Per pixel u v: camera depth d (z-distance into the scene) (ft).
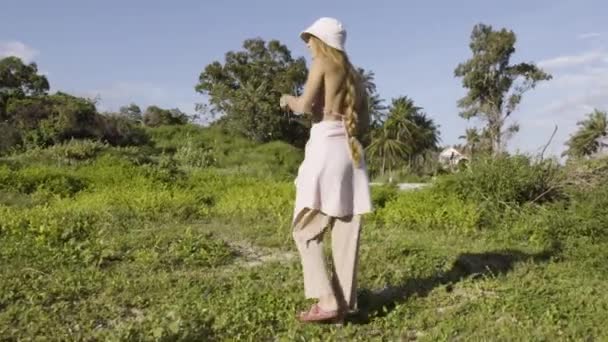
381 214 34.09
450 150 206.28
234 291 18.54
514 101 214.69
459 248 25.85
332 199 15.48
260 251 25.34
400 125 209.56
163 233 25.90
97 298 17.95
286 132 223.71
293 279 20.06
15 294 17.52
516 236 30.19
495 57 213.46
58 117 131.64
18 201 39.04
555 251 26.35
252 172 102.12
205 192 45.24
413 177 160.56
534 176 36.17
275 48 248.32
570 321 16.25
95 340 14.39
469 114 220.43
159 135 181.78
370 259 22.16
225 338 14.87
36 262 21.06
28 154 82.84
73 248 22.77
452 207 33.63
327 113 15.70
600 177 36.40
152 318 15.48
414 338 15.64
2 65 177.78
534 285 19.44
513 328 15.79
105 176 50.34
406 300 17.99
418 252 23.18
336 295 16.14
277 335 15.42
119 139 143.64
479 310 17.22
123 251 23.29
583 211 30.96
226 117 215.31
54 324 15.33
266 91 226.58
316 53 15.72
